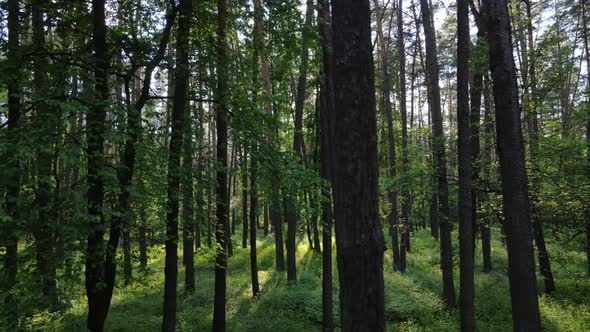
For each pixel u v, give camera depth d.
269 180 9.40
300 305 13.70
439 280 16.88
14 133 6.04
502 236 26.17
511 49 6.93
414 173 14.50
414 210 20.33
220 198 10.61
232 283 17.50
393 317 12.79
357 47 3.77
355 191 3.69
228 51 10.40
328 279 10.85
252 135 9.36
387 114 20.45
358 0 3.80
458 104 10.42
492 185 13.23
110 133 6.24
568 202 12.85
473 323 9.61
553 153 12.88
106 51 8.35
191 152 8.87
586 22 23.23
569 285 16.19
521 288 6.56
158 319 12.22
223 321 11.04
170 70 9.28
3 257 6.36
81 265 6.66
